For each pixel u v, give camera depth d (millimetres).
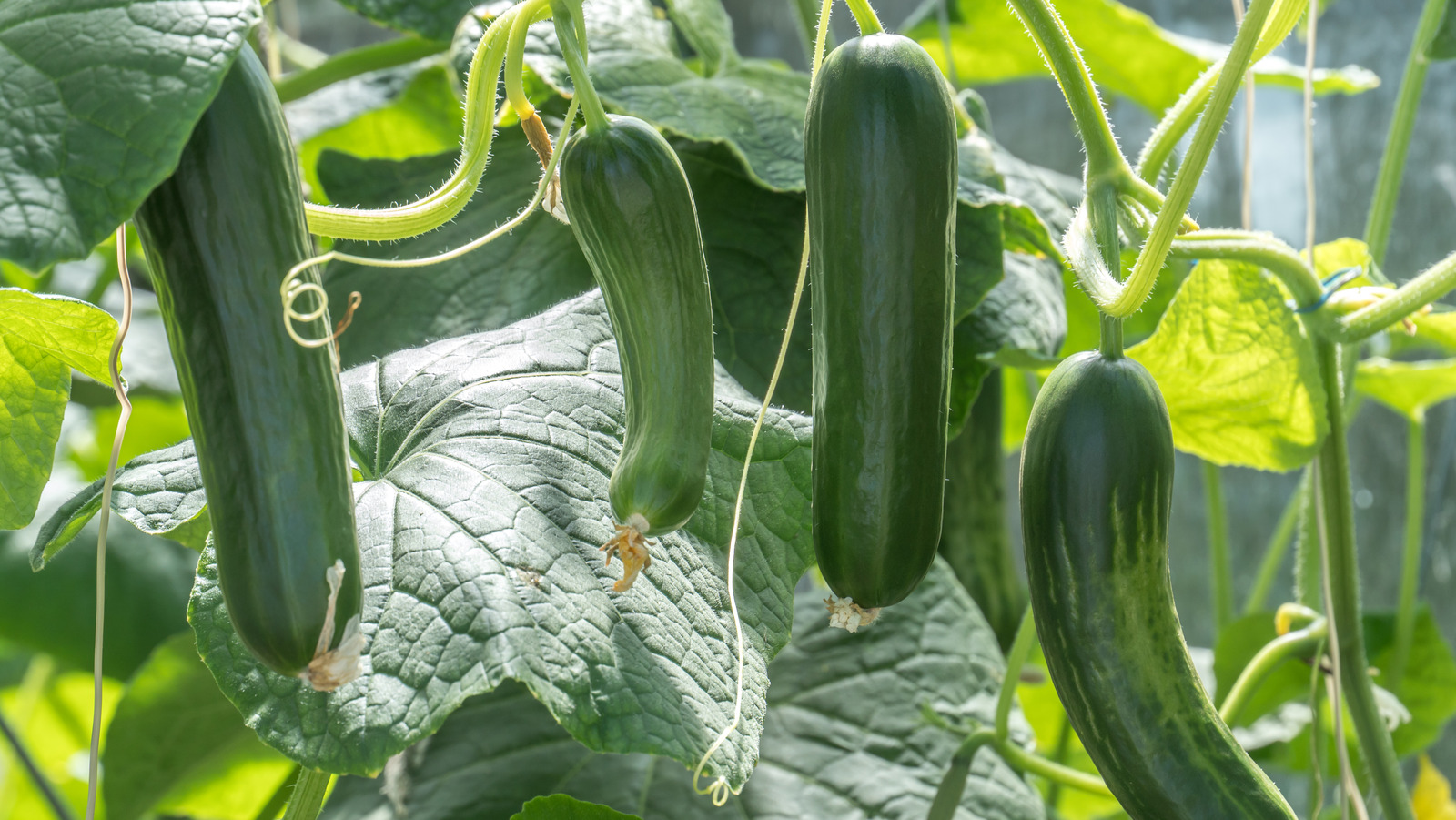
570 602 889
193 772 1535
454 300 1112
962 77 1952
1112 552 854
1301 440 1097
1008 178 1329
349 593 785
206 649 893
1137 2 2557
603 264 821
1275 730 1556
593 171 813
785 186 1079
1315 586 1359
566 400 965
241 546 776
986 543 1428
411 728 855
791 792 1134
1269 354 1062
